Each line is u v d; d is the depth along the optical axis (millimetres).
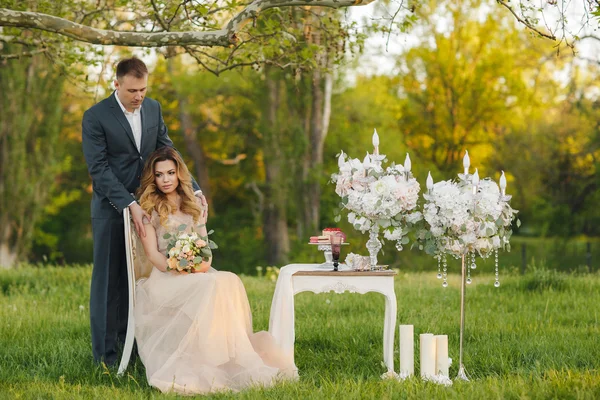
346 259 5305
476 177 4879
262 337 5180
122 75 5430
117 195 5414
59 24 4723
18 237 20859
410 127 29859
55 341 6332
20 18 4660
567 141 23828
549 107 27797
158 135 5965
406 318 7457
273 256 27016
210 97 26906
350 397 4234
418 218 5020
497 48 28062
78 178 30469
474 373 5332
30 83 20578
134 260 5500
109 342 5625
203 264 5328
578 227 23547
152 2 5418
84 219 30875
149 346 5129
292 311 5082
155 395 4574
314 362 5668
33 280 10297
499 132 29062
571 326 7141
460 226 4820
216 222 30625
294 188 24812
